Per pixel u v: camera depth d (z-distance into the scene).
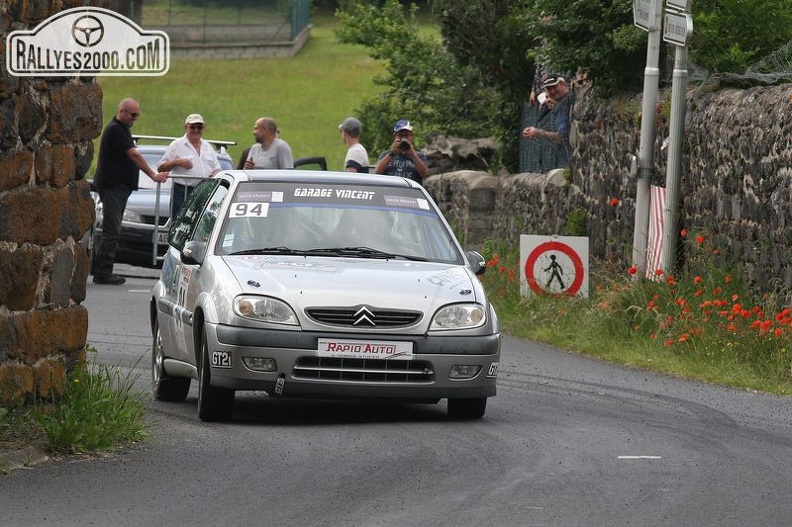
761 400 37.44
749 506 24.36
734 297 43.88
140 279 71.75
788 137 46.09
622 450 29.48
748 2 56.38
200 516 23.19
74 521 22.73
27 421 28.25
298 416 34.22
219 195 37.28
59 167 29.12
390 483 25.84
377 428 32.03
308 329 31.73
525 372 42.41
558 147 75.00
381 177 37.75
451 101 104.81
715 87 55.25
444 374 32.19
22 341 28.02
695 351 43.66
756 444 30.58
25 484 25.25
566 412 34.91
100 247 67.12
